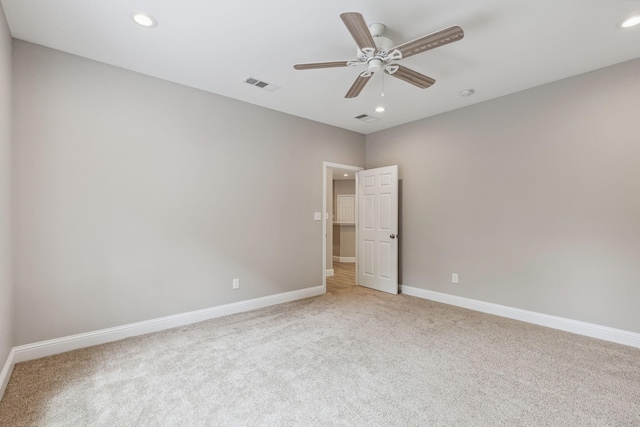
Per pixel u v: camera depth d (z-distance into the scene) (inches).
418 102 146.6
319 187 177.5
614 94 109.9
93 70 107.3
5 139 82.7
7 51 85.4
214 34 92.1
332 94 137.4
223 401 74.9
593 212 114.4
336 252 315.0
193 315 129.4
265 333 117.9
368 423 67.2
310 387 81.0
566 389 80.3
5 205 83.0
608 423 67.3
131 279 114.6
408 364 93.5
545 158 126.3
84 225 105.3
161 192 121.6
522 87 130.0
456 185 155.9
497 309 140.0
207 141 134.0
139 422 67.3
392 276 178.5
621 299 108.5
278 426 66.2
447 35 72.4
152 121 119.7
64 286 101.7
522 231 132.9
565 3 78.2
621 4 78.4
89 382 82.9
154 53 103.3
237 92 135.5
